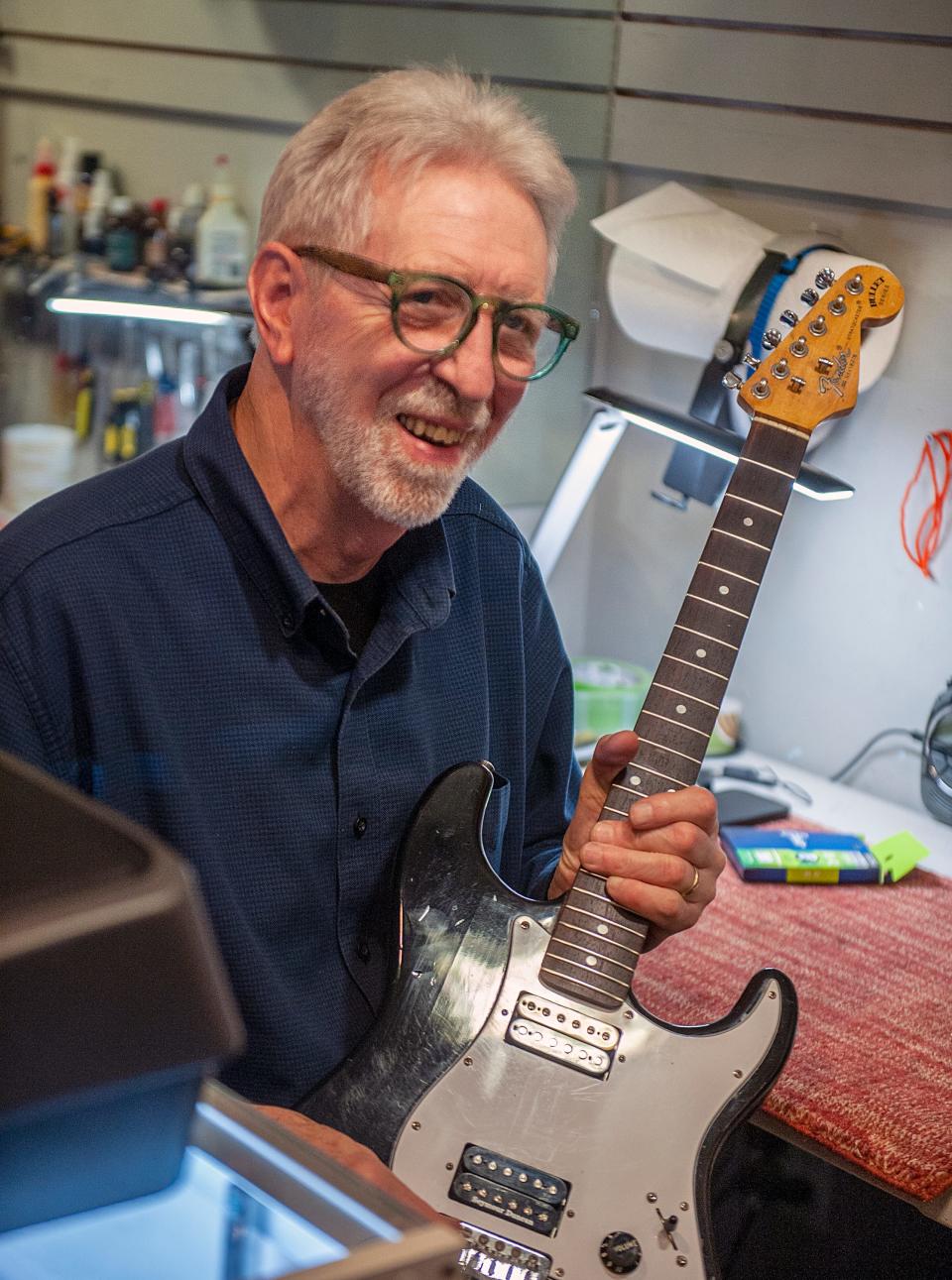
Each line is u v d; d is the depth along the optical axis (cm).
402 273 99
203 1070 36
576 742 197
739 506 119
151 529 106
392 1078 102
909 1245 160
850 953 149
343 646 109
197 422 112
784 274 166
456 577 125
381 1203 39
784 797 191
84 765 104
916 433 181
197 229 203
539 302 105
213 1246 36
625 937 108
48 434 209
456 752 123
